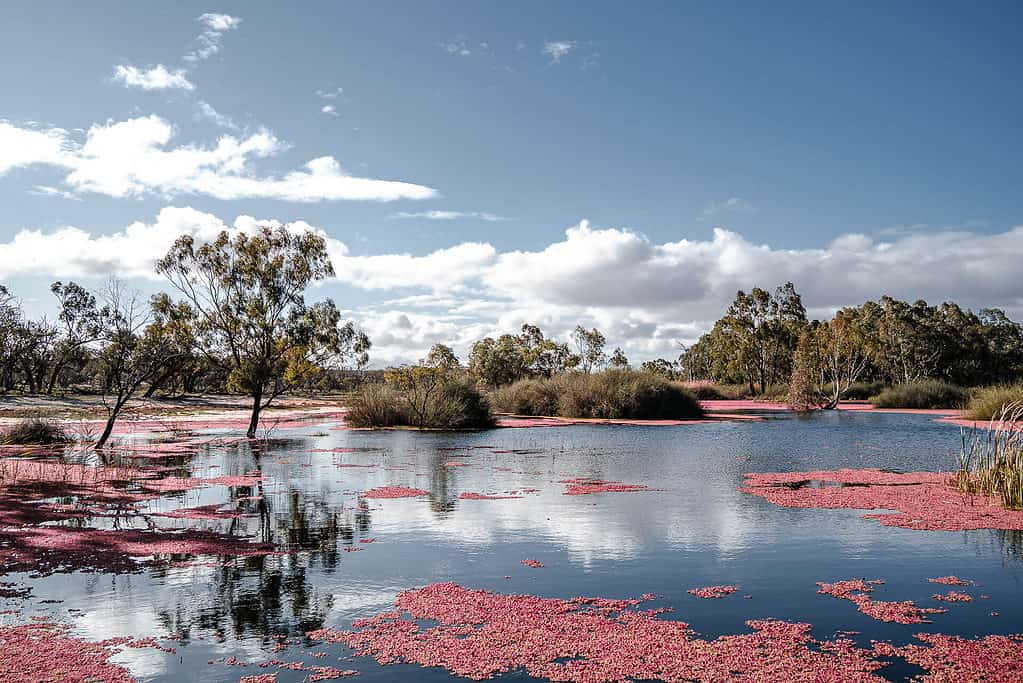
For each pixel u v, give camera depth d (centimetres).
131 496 1451
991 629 679
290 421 4200
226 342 3036
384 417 3541
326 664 605
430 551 982
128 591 802
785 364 7588
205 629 686
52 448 2412
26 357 6825
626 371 4241
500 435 2989
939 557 941
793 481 1630
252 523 1177
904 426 3356
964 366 7844
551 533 1091
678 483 1608
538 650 634
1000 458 1441
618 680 573
